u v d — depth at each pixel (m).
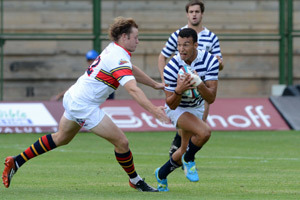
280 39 64.94
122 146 22.20
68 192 22.98
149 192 23.06
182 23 68.12
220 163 33.84
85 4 66.88
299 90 59.41
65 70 66.25
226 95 68.56
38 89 66.19
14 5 66.25
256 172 29.94
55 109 54.22
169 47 32.12
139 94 20.77
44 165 32.53
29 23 66.50
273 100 56.72
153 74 67.00
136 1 67.62
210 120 55.09
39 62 65.94
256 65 68.31
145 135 51.28
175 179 27.44
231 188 24.42
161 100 55.03
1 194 22.33
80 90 21.98
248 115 55.62
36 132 53.34
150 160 35.38
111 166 32.31
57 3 66.56
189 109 24.22
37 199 21.02
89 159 35.66
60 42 65.75
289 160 35.31
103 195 22.12
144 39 63.91
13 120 53.44
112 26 21.81
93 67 21.98
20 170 30.28
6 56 65.56
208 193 22.92
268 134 51.66
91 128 22.06
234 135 50.94
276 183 26.02
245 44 67.94
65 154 38.34
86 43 65.94
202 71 23.45
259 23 68.94
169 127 54.62
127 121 54.47
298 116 55.88
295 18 68.06
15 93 66.00
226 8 68.62
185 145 23.84
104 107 54.62
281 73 65.12
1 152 38.84
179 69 23.31
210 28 68.56
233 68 68.25
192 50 22.94
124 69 21.33
